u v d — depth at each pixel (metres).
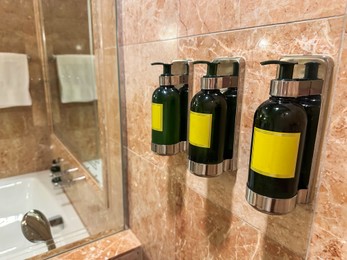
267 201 0.31
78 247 0.87
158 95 0.49
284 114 0.28
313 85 0.30
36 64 1.57
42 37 1.52
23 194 1.54
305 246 0.35
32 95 1.59
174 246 0.67
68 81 1.31
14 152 1.60
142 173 0.78
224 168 0.43
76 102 1.23
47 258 0.83
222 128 0.40
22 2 1.45
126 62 0.77
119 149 0.89
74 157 1.28
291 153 0.29
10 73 1.47
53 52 1.43
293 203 0.31
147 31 0.64
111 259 0.82
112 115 0.90
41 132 1.67
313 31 0.30
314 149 0.32
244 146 0.42
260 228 0.41
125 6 0.72
